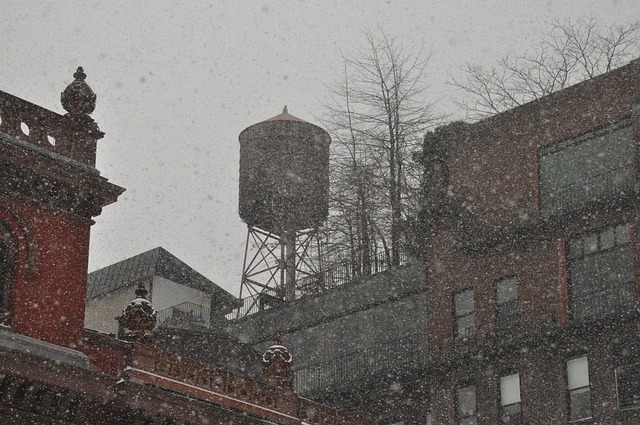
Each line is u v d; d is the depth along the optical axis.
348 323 56.38
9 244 33.75
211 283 63.44
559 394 48.44
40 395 32.00
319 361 56.53
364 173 64.44
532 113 53.38
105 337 35.06
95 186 35.41
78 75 36.78
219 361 51.34
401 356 53.72
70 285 34.66
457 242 53.31
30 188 34.28
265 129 63.59
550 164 52.25
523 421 49.03
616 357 47.56
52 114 35.25
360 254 62.84
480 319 51.69
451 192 54.62
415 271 55.09
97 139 36.28
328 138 64.62
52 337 33.72
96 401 32.97
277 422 37.62
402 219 62.44
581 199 50.78
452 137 55.56
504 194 53.09
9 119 34.28
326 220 63.84
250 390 37.41
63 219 35.03
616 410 46.91
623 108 50.53
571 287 49.81
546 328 49.44
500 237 51.97
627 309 47.81
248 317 59.72
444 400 51.44
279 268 61.84
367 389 53.81
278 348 39.41
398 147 64.44
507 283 51.62
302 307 58.16
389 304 55.38
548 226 50.78
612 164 50.31
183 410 34.84
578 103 52.03
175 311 60.06
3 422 31.28
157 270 61.75
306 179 62.91
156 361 35.03
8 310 33.19
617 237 49.16
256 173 63.06
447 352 51.91
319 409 39.47
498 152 53.94
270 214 62.66
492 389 50.22
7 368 31.06
